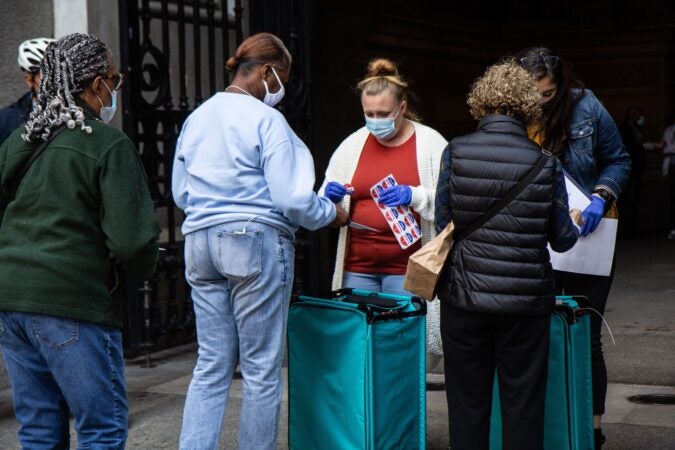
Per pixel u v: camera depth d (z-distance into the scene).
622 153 4.51
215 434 3.83
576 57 16.53
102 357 3.38
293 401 4.09
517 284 3.54
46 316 3.30
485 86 3.65
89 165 3.32
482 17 16.06
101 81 3.49
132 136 6.45
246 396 3.82
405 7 13.96
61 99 3.38
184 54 6.84
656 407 5.35
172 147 6.75
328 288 9.12
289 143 3.78
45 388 3.47
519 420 3.63
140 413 5.39
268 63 3.90
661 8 15.92
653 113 16.22
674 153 13.91
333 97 12.50
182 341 7.22
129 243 3.31
